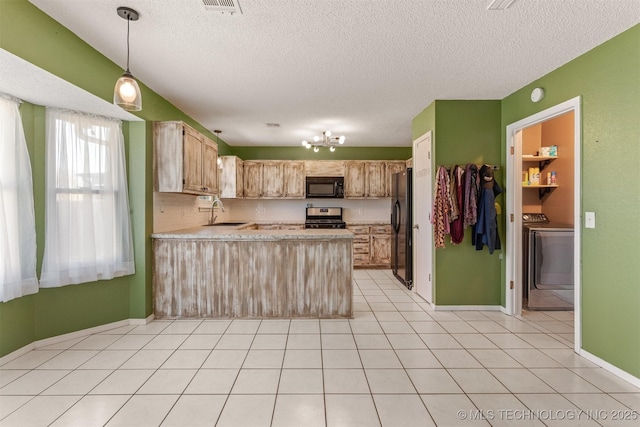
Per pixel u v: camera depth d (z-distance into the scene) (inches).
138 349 101.9
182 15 77.5
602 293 90.4
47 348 102.5
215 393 78.0
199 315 130.1
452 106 139.0
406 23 81.0
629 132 82.7
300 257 130.3
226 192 214.1
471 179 133.5
